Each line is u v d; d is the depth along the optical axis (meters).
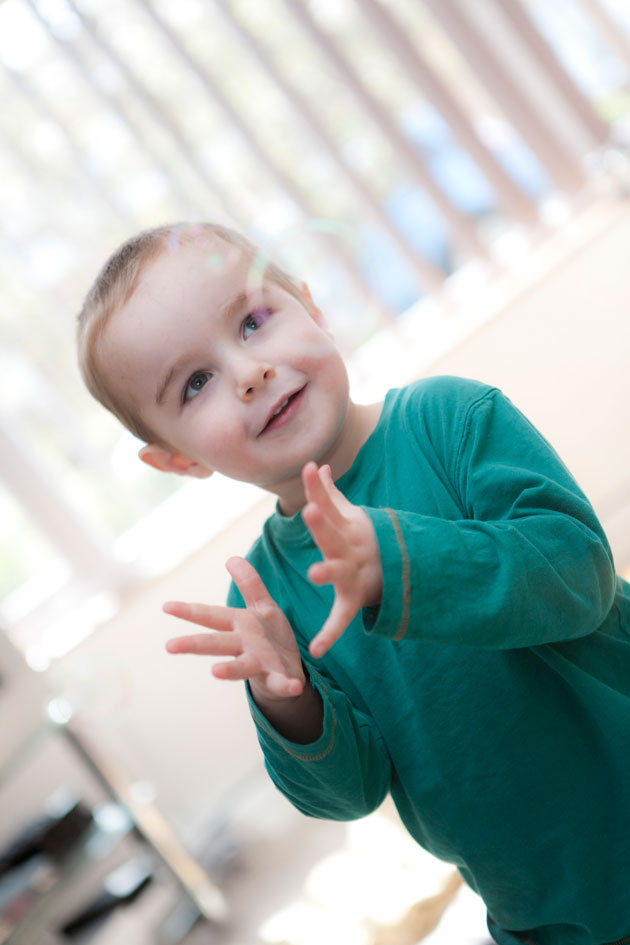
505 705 0.68
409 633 0.54
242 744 2.47
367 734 0.72
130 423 0.80
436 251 2.76
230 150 2.61
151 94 2.52
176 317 0.69
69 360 2.62
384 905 1.79
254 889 2.18
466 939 1.52
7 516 2.65
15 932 1.77
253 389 0.67
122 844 2.36
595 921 0.69
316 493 0.54
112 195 2.54
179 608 0.60
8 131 2.53
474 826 0.70
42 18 2.46
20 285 2.57
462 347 2.59
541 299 2.60
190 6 2.54
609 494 2.53
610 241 2.61
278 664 0.61
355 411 0.75
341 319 1.88
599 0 2.78
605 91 2.87
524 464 0.66
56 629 2.61
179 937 2.05
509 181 2.75
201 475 0.84
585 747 0.68
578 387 2.57
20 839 1.95
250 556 0.83
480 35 2.70
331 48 2.57
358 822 2.21
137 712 2.47
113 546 2.66
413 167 2.64
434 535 0.56
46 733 2.02
